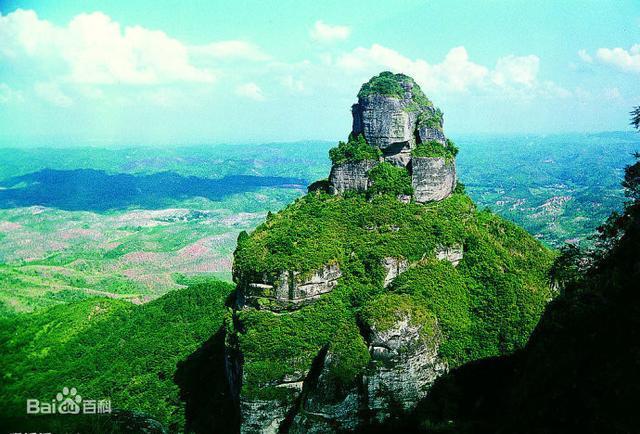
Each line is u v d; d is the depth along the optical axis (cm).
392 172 10731
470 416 6669
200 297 13975
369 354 7438
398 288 8444
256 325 8100
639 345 3547
